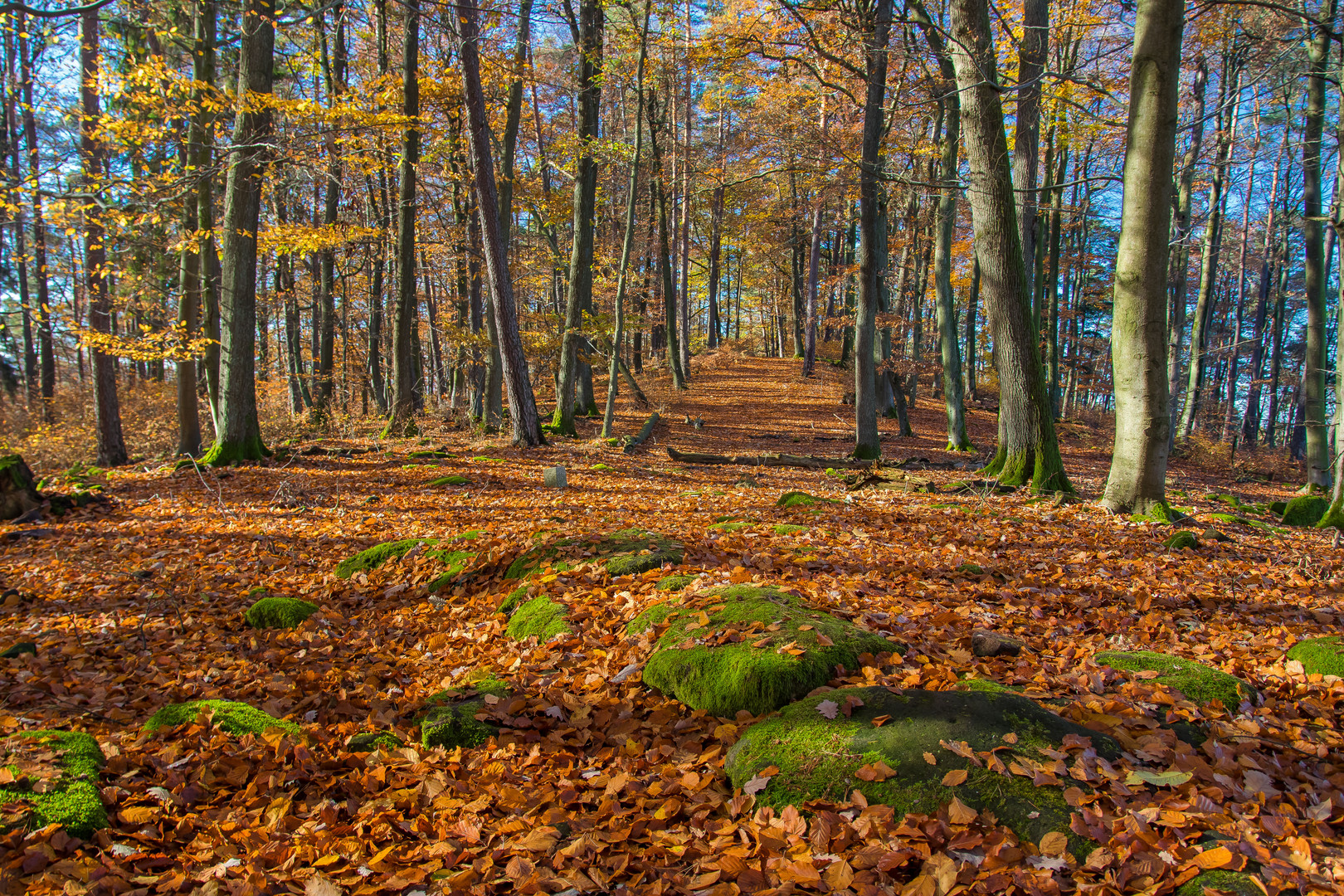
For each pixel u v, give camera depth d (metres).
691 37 16.50
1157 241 8.00
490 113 19.75
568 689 3.71
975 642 4.09
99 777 2.86
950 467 13.78
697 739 3.15
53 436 15.65
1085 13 13.26
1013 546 7.00
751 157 21.66
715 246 36.00
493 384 18.77
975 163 9.98
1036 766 2.55
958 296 30.33
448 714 3.42
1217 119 19.25
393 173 20.47
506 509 9.38
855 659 3.47
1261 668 3.98
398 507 9.58
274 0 12.03
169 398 18.59
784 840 2.38
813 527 7.58
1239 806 2.46
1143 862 2.14
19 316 21.92
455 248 20.39
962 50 9.83
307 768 3.11
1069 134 17.44
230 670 4.63
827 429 20.75
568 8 16.55
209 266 13.14
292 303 21.88
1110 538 7.29
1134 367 8.30
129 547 7.81
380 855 2.42
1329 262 22.70
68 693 4.13
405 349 16.23
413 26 14.78
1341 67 9.30
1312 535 8.28
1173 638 4.60
